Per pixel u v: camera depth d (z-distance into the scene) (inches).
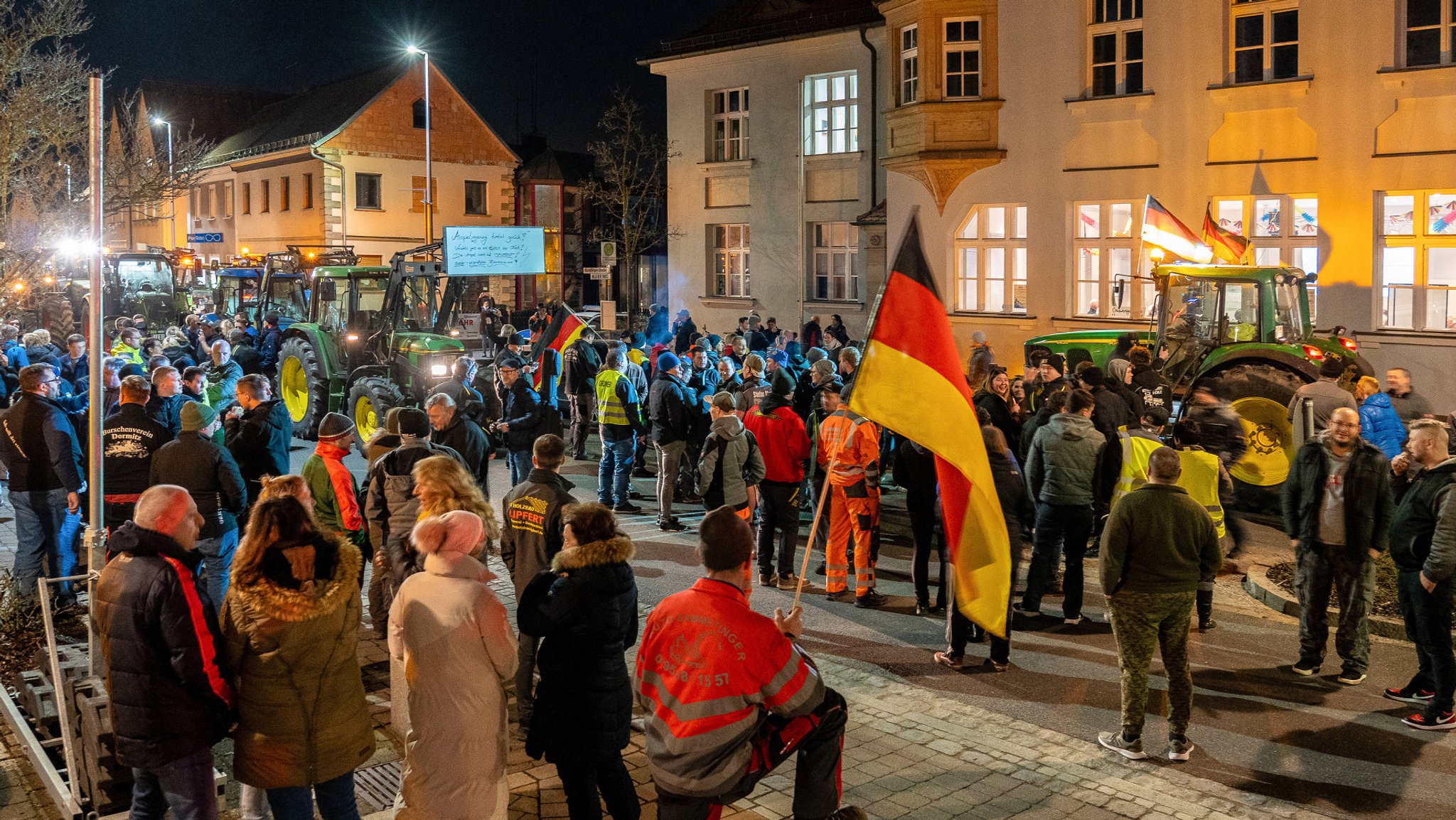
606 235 1781.5
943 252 823.7
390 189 1755.7
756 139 1130.7
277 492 214.2
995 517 202.4
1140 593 248.7
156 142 2087.8
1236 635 340.8
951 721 274.1
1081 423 350.6
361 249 1727.4
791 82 1095.6
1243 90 682.2
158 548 175.8
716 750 163.8
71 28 820.0
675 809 166.4
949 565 351.9
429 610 181.3
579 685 193.0
